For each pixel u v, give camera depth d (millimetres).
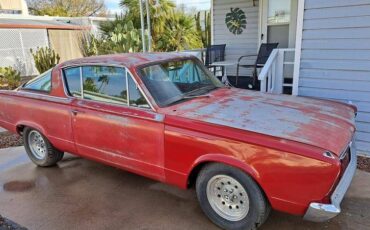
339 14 4328
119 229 3076
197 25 17500
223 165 2797
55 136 4164
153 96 3238
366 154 4574
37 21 18188
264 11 7902
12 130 4750
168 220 3189
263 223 2953
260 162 2559
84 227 3133
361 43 4285
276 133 2615
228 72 8922
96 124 3600
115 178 4199
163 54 4000
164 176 3184
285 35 7762
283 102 3447
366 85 4398
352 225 2982
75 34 18031
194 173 3049
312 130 2697
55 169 4582
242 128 2711
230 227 2932
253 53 8453
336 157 2373
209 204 3033
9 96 4613
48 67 12422
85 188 3951
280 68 6043
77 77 3869
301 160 2404
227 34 8797
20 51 16156
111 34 12969
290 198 2504
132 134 3287
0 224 3088
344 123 2965
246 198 2775
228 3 8539
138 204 3521
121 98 3447
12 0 19391
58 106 4004
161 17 15344
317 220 2508
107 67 3549
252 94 3793
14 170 4605
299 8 4570
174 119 2982
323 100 3645
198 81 3961
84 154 3916
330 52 4527
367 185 3705
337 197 2461
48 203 3621
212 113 3061
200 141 2818
